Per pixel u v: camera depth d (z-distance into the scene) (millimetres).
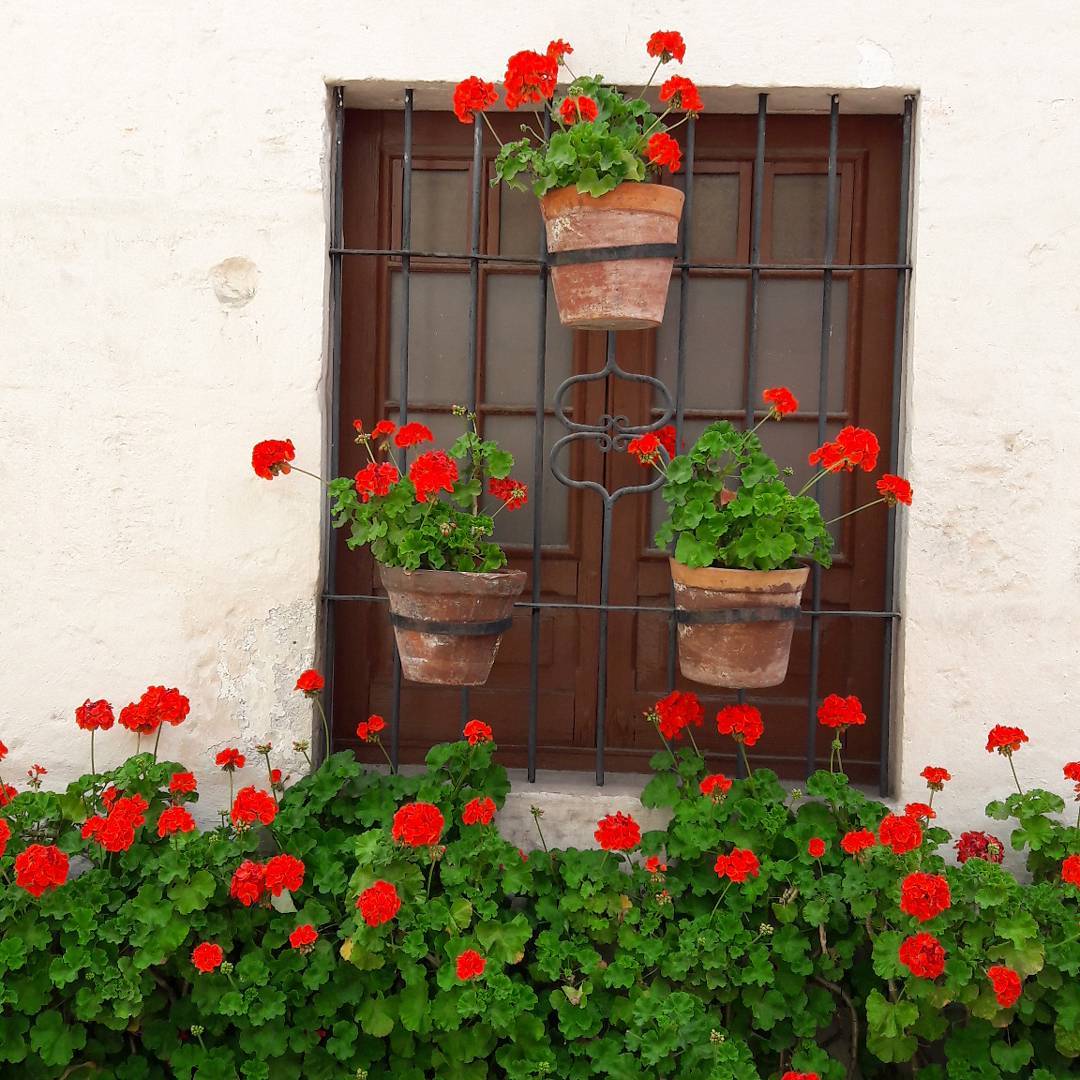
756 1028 2676
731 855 2602
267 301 2902
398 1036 2594
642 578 3195
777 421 3160
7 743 2973
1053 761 2854
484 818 2643
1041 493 2838
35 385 2930
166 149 2887
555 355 3195
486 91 2629
